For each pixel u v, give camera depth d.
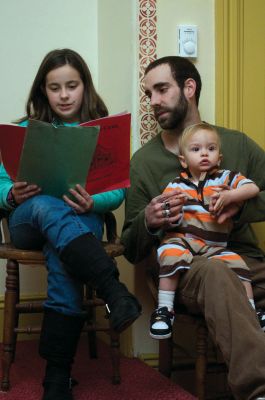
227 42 2.10
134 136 2.04
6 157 1.48
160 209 1.63
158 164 1.86
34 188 1.51
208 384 2.11
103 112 1.85
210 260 1.49
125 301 1.35
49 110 1.83
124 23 2.06
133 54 2.03
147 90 1.91
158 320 1.53
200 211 1.68
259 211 1.71
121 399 1.53
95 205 1.63
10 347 1.57
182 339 2.06
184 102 1.87
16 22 2.22
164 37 2.04
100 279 1.38
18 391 1.56
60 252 1.40
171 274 1.56
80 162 1.48
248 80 2.12
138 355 2.02
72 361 1.42
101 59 2.26
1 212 1.72
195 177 1.77
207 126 1.76
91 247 1.40
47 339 1.40
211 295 1.41
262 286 1.70
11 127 1.42
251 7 2.12
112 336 1.67
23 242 1.58
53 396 1.34
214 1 2.09
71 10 2.27
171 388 1.63
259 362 1.29
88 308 1.92
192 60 2.07
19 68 2.23
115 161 1.59
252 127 2.13
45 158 1.44
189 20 2.06
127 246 1.77
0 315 2.20
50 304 1.43
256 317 1.39
